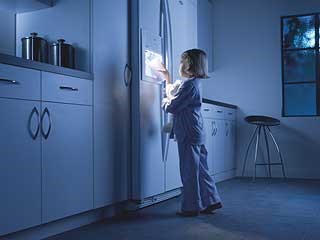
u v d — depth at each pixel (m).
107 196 2.87
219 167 5.08
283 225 2.68
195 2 4.25
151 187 3.27
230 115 5.52
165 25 3.51
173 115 3.11
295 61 5.54
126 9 3.14
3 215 2.05
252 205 3.41
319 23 5.42
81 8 2.81
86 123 2.67
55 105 2.40
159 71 3.23
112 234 2.46
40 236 2.36
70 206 2.52
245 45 5.73
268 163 5.46
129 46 3.17
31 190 2.22
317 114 5.43
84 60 2.78
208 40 5.69
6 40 2.99
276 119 5.29
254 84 5.68
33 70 2.23
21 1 2.79
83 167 2.64
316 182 4.92
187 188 2.99
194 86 3.00
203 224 2.71
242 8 5.75
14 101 2.11
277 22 5.58
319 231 2.51
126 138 3.11
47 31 2.92
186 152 3.01
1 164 2.04
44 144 2.31
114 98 2.97
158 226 2.67
